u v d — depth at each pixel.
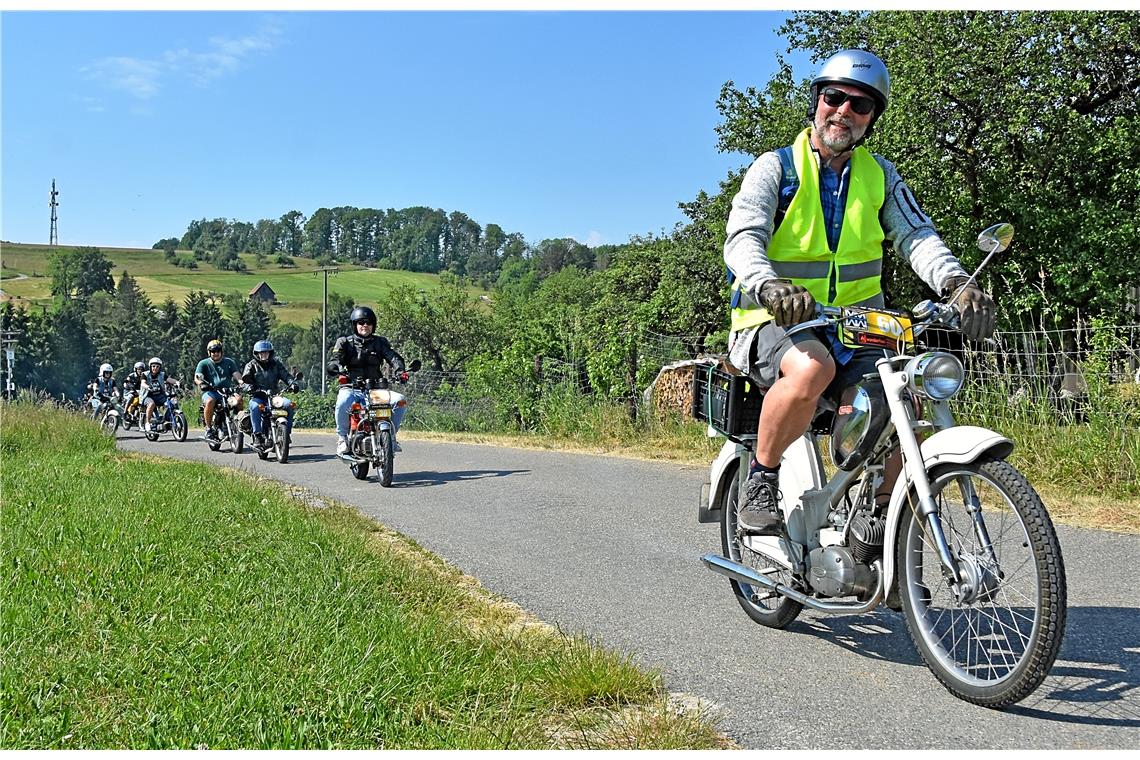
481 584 5.70
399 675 3.62
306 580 5.15
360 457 10.83
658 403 14.48
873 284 4.20
